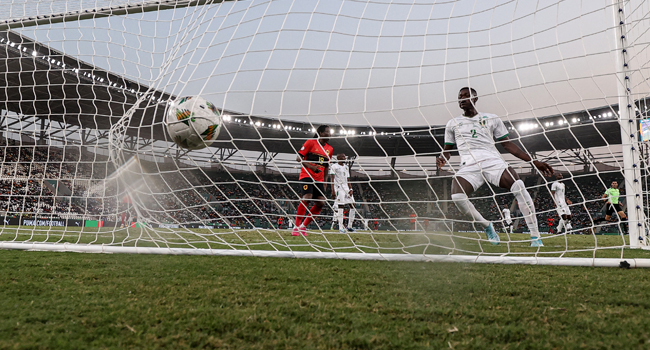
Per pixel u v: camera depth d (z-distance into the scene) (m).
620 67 4.12
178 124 3.39
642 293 1.87
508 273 2.42
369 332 1.31
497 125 4.20
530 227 4.16
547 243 5.55
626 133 4.20
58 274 2.34
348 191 8.41
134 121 3.61
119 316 1.48
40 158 19.27
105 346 1.18
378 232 3.25
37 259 2.99
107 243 4.34
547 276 2.32
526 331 1.31
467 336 1.28
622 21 4.09
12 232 6.76
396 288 1.98
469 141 4.24
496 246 4.36
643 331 1.31
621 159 4.38
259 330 1.33
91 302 1.68
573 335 1.28
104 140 3.79
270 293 1.86
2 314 1.51
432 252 3.64
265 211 22.39
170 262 2.84
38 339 1.24
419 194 27.88
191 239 4.88
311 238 5.68
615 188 8.52
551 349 1.16
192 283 2.09
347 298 1.77
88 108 15.37
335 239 5.49
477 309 1.59
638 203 4.32
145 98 3.54
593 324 1.39
